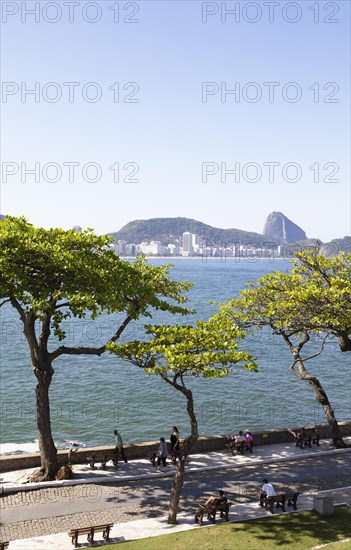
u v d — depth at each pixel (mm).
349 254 31609
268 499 23047
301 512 22906
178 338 24031
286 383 58000
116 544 20234
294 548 19328
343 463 29984
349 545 19094
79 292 25500
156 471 28422
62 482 26453
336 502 24062
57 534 21234
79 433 41094
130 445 30734
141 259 32938
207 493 25719
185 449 22703
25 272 25125
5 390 53688
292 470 28844
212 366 23250
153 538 20688
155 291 31297
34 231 27859
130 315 29266
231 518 22625
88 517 23031
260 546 19609
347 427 35281
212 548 19594
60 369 63219
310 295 28406
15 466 28391
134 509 23906
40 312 27734
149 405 48750
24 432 40531
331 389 56312
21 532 21500
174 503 22312
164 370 22703
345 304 27828
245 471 28719
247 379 59094
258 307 34469
